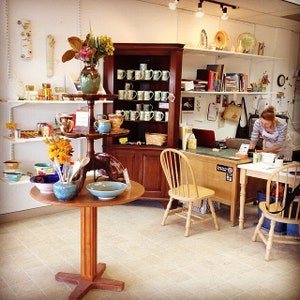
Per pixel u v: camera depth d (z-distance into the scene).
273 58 5.67
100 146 4.43
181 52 4.09
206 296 2.46
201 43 4.95
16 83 3.48
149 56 4.46
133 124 4.66
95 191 2.17
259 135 4.40
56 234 3.46
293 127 6.76
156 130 4.59
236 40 5.57
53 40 3.78
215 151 4.22
